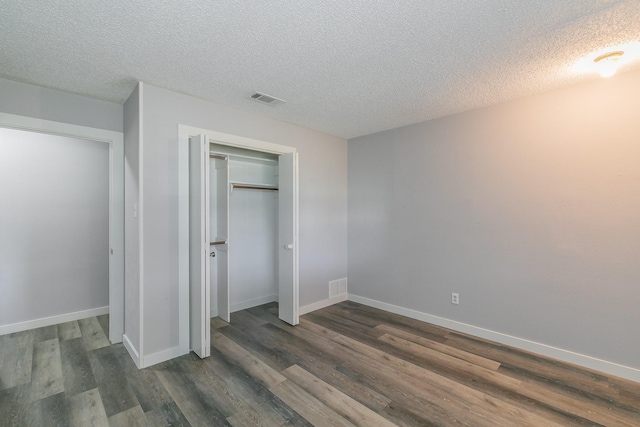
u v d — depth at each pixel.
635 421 1.91
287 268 3.61
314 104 3.09
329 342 3.07
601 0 1.54
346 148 4.54
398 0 1.55
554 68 2.31
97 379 2.38
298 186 3.70
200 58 2.16
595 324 2.54
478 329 3.21
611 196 2.46
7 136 3.36
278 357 2.75
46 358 2.72
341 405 2.06
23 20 1.69
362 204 4.36
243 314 3.92
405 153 3.84
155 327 2.63
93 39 1.90
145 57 2.14
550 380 2.37
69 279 3.71
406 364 2.62
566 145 2.67
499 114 3.05
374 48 2.03
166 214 2.70
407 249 3.83
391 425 1.87
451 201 3.42
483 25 1.78
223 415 1.96
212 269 3.84
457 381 2.36
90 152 3.87
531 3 1.58
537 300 2.83
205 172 2.70
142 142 2.55
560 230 2.70
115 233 3.04
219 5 1.59
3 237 3.32
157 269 2.64
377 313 3.97
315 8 1.62
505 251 3.02
